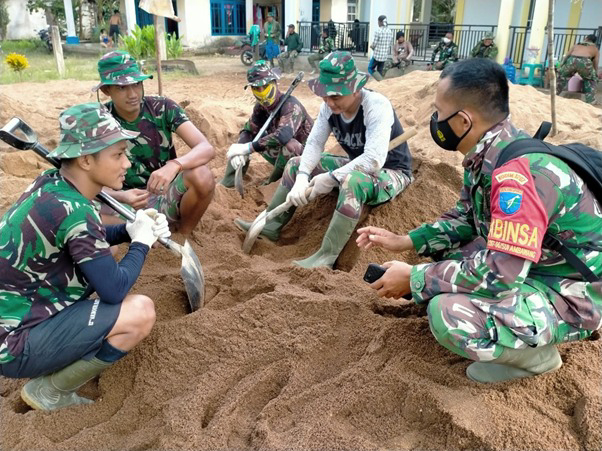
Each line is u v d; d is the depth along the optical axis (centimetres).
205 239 364
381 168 349
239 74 1479
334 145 584
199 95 1062
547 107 661
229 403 216
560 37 1316
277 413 212
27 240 196
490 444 187
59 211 196
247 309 266
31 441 207
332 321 257
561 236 195
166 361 241
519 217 183
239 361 239
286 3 1842
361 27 1784
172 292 298
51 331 204
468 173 242
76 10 2664
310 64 1543
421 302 214
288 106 454
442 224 256
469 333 198
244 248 358
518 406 202
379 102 327
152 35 1533
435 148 539
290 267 315
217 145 631
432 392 207
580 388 204
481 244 256
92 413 225
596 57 991
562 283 203
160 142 350
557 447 185
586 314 201
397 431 203
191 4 2175
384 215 365
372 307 273
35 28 2603
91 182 211
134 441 205
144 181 364
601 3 1272
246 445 200
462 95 200
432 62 1323
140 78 314
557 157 192
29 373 206
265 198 463
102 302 214
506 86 203
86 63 1625
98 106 209
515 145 198
